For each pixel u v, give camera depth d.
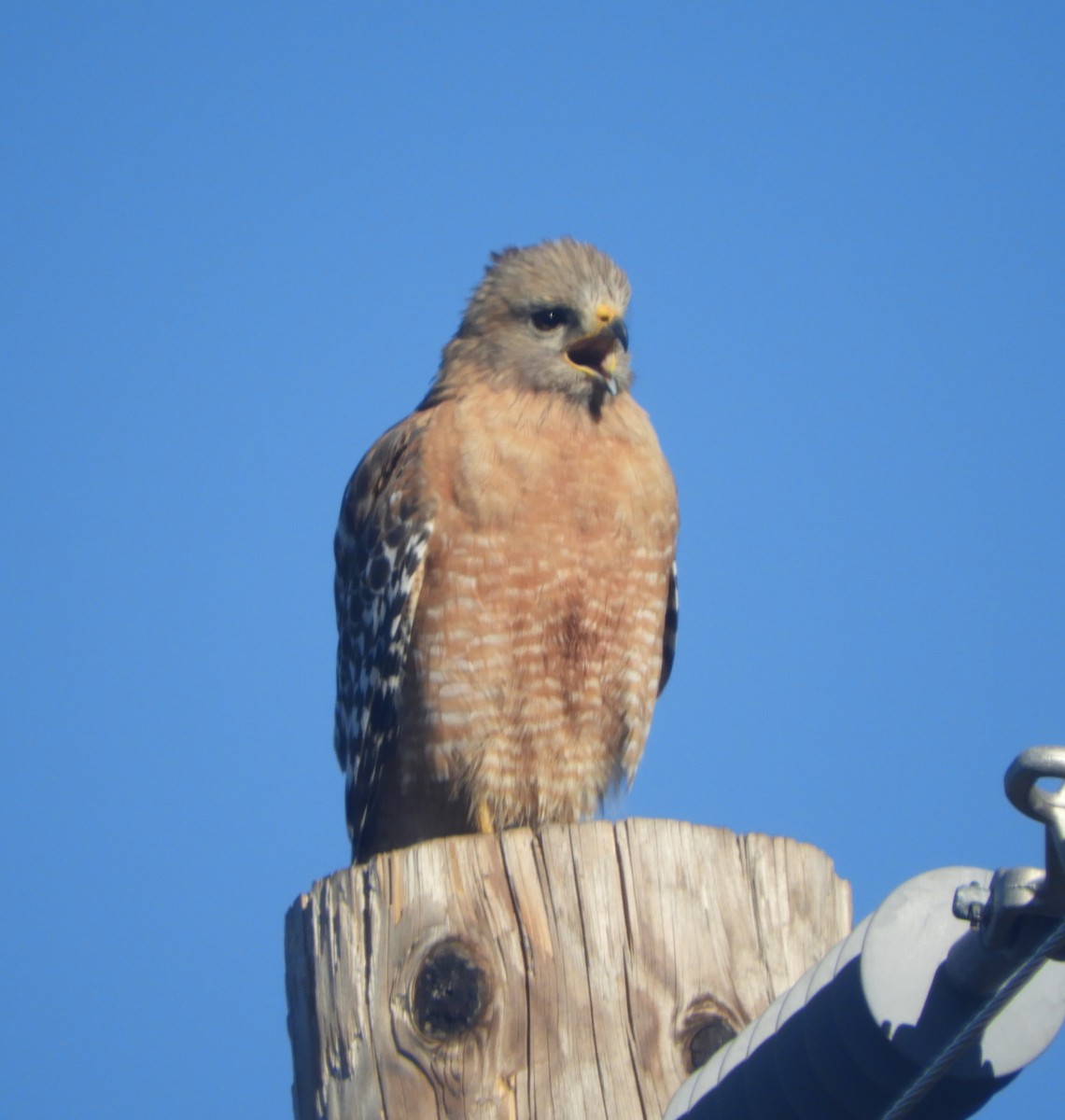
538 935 9.65
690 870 9.88
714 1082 8.59
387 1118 9.34
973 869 7.79
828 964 8.09
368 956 9.73
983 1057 7.61
